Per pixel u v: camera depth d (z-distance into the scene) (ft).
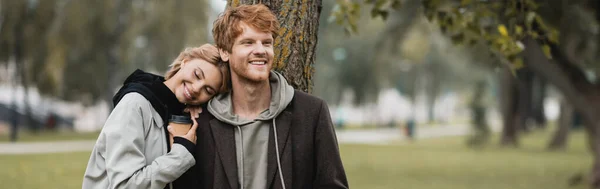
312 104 9.78
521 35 15.43
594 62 47.16
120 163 9.13
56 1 82.12
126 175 9.04
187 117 9.72
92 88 100.73
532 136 121.90
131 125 9.33
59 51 81.46
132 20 91.25
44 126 115.14
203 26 91.91
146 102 9.59
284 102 9.48
